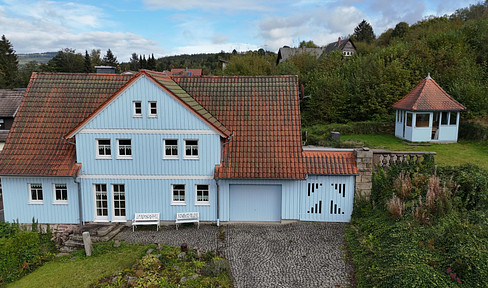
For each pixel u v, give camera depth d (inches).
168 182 795.4
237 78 920.3
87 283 589.6
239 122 845.2
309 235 732.7
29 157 791.7
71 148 806.5
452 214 609.9
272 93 887.7
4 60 3225.9
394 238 595.8
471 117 1267.2
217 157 781.3
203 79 921.5
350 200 786.2
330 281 569.3
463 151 1078.4
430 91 1235.9
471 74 1461.6
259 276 589.3
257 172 770.8
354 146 1181.7
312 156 794.8
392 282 502.0
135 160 788.0
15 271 668.7
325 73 1866.4
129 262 645.9
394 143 1247.5
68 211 807.1
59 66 3754.9
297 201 797.9
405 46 1904.5
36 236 746.2
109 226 780.0
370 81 1619.1
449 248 536.7
